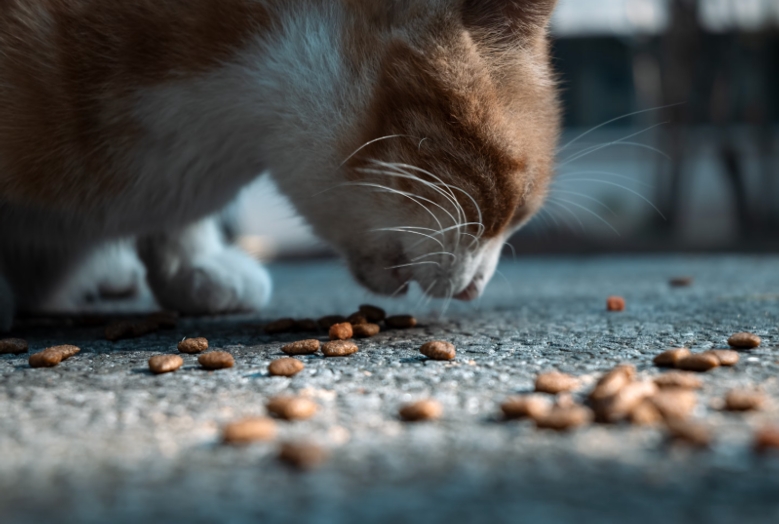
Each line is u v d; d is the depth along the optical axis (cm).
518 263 129
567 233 178
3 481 28
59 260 58
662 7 175
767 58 190
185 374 38
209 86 46
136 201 49
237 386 36
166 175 48
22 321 55
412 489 27
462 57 44
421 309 61
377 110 44
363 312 51
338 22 44
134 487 28
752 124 178
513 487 27
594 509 26
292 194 48
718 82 174
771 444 29
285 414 32
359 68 44
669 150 173
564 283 85
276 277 110
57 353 40
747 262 112
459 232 46
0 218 50
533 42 47
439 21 44
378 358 41
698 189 198
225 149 48
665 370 37
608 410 31
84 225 51
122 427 32
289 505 27
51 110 45
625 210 188
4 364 40
